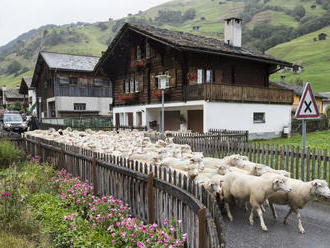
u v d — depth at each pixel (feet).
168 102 69.21
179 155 27.12
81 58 138.31
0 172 28.86
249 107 66.18
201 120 68.23
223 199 19.42
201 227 10.85
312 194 16.74
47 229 16.16
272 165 27.86
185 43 60.70
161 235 13.64
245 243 15.56
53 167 30.55
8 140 37.86
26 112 168.14
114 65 93.97
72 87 124.67
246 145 30.63
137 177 17.52
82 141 36.78
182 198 13.64
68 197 20.21
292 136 74.74
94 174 22.71
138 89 83.71
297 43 387.96
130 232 14.40
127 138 41.29
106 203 17.76
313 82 220.84
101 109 132.16
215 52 62.54
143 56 80.38
